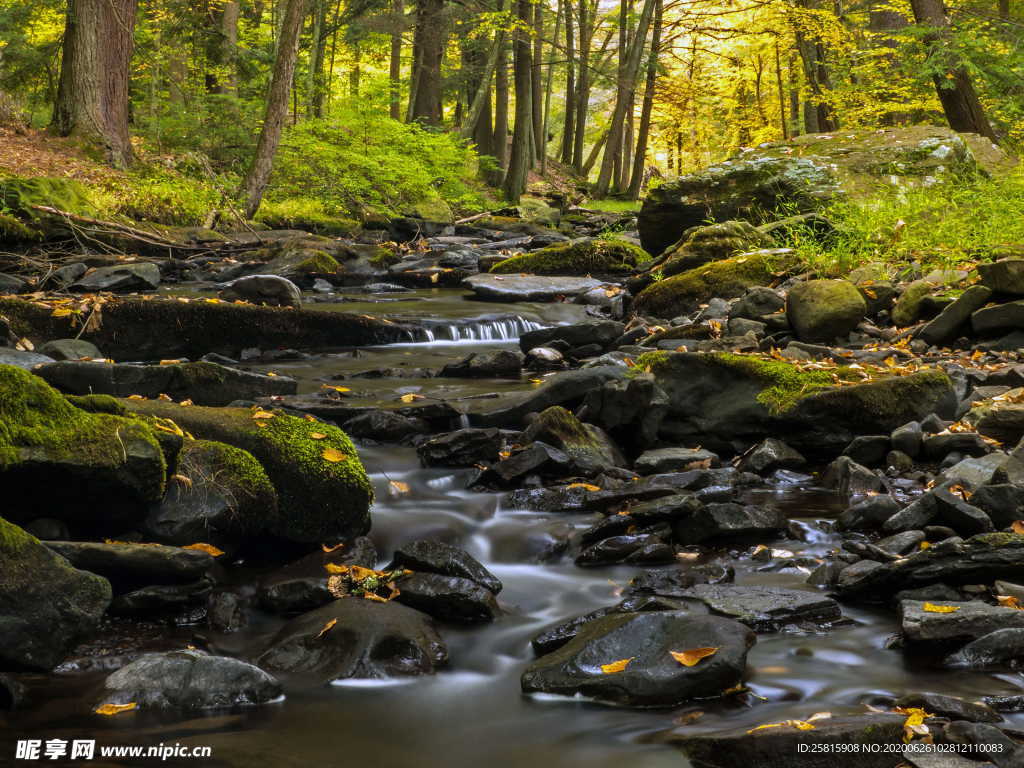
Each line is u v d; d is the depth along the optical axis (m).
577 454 5.11
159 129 20.97
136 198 14.44
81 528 3.76
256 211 16.45
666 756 2.63
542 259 11.96
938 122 17.56
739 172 11.96
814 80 21.38
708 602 3.50
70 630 3.15
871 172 11.30
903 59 14.41
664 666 2.95
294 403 5.62
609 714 2.88
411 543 3.96
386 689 3.08
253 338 7.80
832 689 2.93
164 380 5.40
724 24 35.06
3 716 2.82
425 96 27.12
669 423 5.71
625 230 19.95
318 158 19.03
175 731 2.77
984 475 4.53
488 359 7.13
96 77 17.48
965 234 8.99
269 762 2.60
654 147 53.62
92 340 7.20
